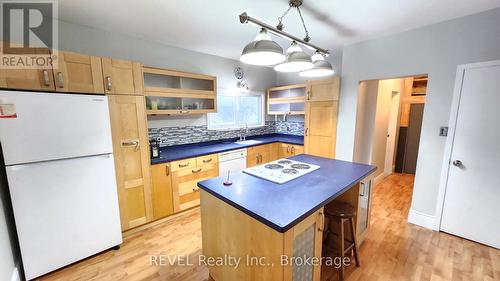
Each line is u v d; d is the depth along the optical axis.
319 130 3.40
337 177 1.84
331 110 3.23
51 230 1.80
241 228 1.38
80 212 1.94
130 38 2.71
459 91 2.20
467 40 2.10
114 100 2.14
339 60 3.67
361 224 2.17
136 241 2.33
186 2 1.85
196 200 2.99
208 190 1.59
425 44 2.35
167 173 2.65
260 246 1.25
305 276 1.42
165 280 1.80
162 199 2.64
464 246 2.20
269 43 1.34
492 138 2.08
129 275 1.86
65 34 2.26
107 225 2.11
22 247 1.69
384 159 4.35
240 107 4.23
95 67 2.00
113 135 2.16
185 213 2.93
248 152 3.62
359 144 3.33
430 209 2.53
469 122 2.18
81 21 2.26
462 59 2.15
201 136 3.67
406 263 1.96
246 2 1.84
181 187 2.81
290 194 1.48
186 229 2.57
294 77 4.45
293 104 4.42
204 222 1.76
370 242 2.28
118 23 2.30
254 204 1.32
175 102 3.15
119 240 2.21
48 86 1.76
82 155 1.89
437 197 2.46
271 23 2.27
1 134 1.53
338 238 2.00
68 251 1.90
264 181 1.75
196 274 1.87
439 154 2.40
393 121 4.39
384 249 2.16
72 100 1.79
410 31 2.44
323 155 3.39
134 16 2.13
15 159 1.59
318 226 1.42
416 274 1.83
